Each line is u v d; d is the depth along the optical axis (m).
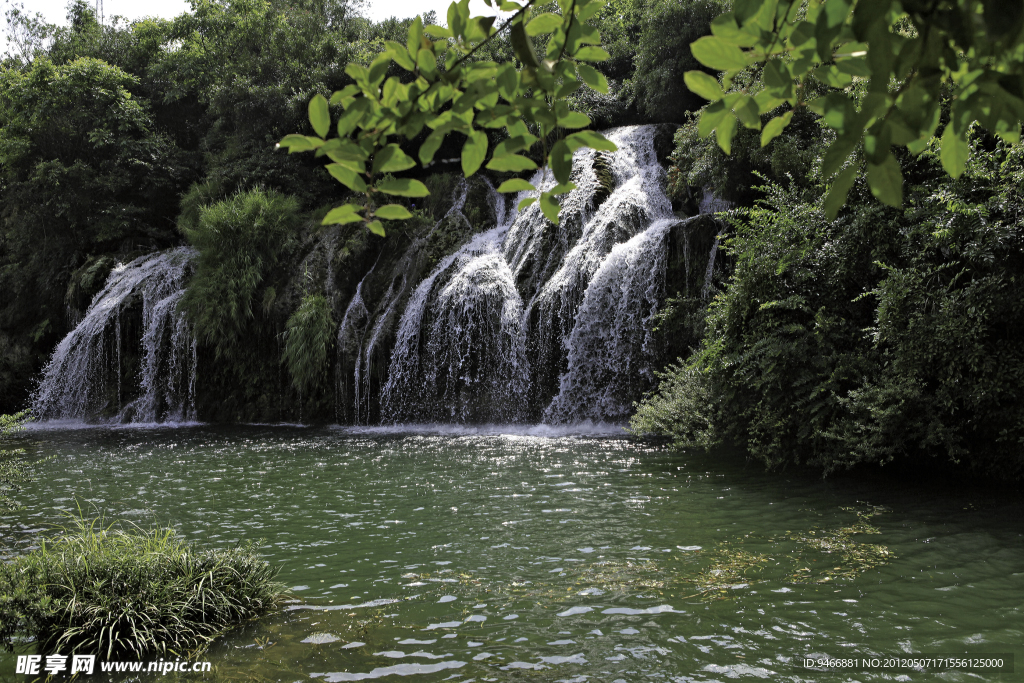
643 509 8.10
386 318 19.16
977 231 7.92
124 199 27.44
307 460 12.59
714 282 14.77
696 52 1.33
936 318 8.01
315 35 29.97
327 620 5.21
